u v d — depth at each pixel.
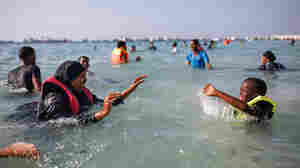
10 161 1.97
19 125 2.74
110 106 2.70
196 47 8.67
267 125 2.81
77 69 3.00
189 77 6.57
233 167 1.87
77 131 2.60
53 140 2.37
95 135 2.50
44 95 2.85
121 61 10.38
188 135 2.50
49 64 10.38
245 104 2.74
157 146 2.25
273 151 2.13
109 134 2.53
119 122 2.91
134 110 3.41
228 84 5.40
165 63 10.48
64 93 2.88
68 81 2.98
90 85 5.48
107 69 8.48
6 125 2.74
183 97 4.18
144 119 3.03
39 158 2.01
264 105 2.87
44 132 2.56
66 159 2.00
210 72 7.49
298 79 6.04
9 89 4.76
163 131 2.63
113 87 5.28
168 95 4.38
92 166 1.89
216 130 2.67
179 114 3.22
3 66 9.30
